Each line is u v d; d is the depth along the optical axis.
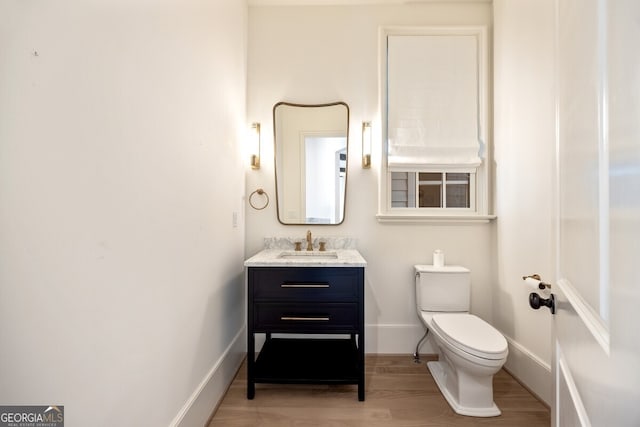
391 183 2.36
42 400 0.65
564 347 0.77
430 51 2.30
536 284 1.01
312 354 2.00
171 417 1.18
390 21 2.32
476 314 2.28
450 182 2.35
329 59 2.33
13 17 0.59
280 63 2.33
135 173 0.96
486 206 2.27
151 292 1.05
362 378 1.72
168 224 1.16
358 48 2.32
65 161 0.70
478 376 1.59
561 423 0.80
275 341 2.21
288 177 2.33
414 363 2.16
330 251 2.22
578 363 0.65
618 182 0.44
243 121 2.22
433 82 2.30
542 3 1.71
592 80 0.57
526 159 1.86
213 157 1.63
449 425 1.53
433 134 2.29
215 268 1.66
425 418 1.57
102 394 0.81
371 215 2.32
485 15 2.30
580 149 0.65
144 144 1.00
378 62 2.31
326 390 1.82
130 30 0.93
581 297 0.64
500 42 2.15
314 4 2.32
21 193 0.61
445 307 2.07
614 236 0.46
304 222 2.33
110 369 0.84
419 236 2.31
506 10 2.07
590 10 0.58
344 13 2.33
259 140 2.32
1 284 0.58
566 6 0.74
